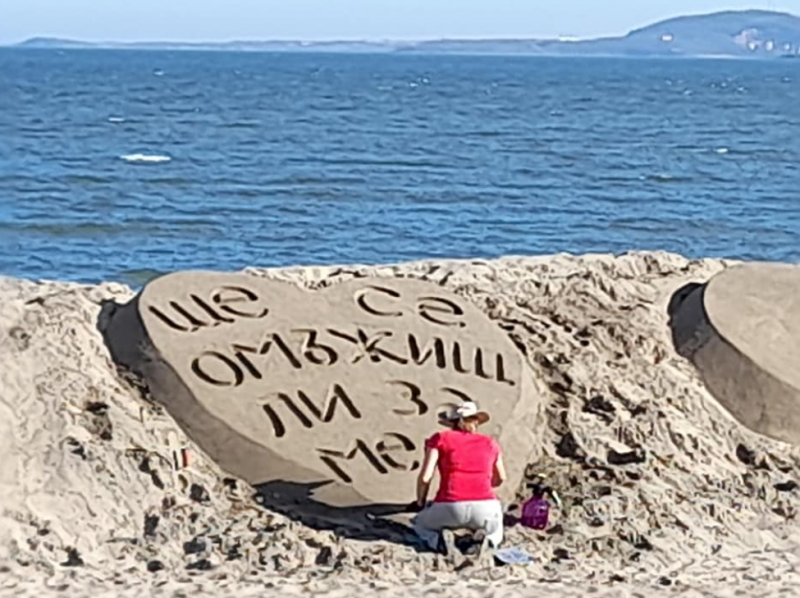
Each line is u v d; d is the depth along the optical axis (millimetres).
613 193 40500
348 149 54031
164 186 39500
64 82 129000
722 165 50656
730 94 135625
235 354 10969
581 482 10680
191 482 10141
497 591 8797
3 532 9438
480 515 9508
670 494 10711
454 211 35719
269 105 90000
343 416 10555
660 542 10039
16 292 12570
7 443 10203
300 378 10820
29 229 30984
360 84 142625
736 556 10023
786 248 31141
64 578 8922
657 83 172250
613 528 10156
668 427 11523
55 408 10547
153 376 10898
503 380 11125
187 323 11234
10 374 10844
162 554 9383
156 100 94000
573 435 11195
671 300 13438
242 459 10305
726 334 12438
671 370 12273
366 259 28406
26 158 47000
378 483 10109
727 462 11523
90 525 9672
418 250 29656
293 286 11914
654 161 51875
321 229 32125
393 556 9445
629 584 9141
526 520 10094
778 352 12344
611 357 12336
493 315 12609
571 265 14133
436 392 10875
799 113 95000
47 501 9773
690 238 32125
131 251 28672
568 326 12750
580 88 144625
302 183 41031
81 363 11055
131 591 8656
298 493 10094
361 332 11391
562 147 57812
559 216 35281
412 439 10438
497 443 10539
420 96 112688
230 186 39875
